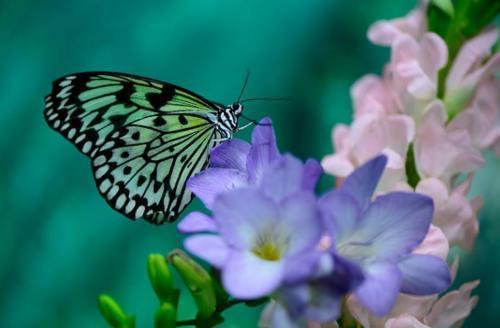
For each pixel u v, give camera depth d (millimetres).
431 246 657
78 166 1555
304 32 1507
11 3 1518
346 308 659
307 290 586
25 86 1529
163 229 1536
